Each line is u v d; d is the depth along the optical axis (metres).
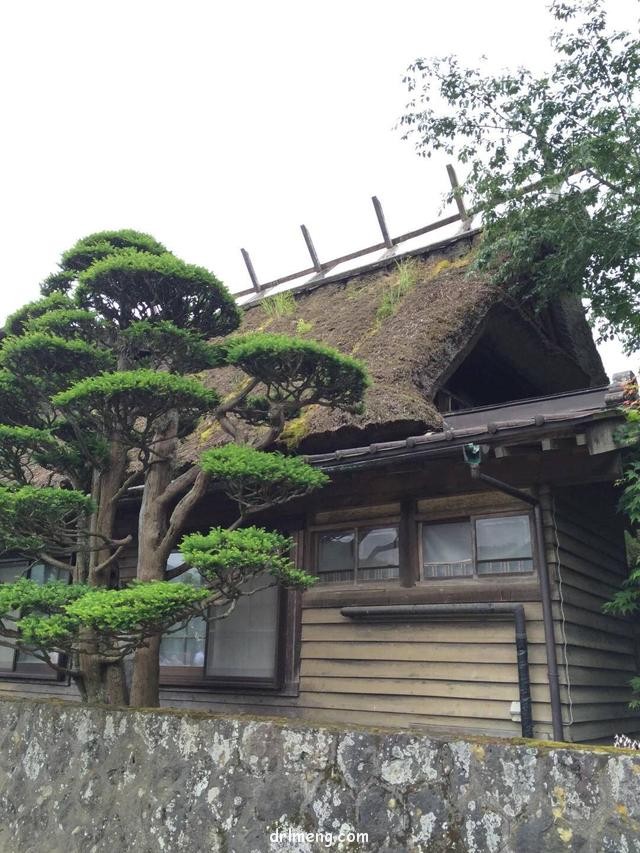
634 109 6.72
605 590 5.54
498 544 4.96
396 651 5.16
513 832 2.60
